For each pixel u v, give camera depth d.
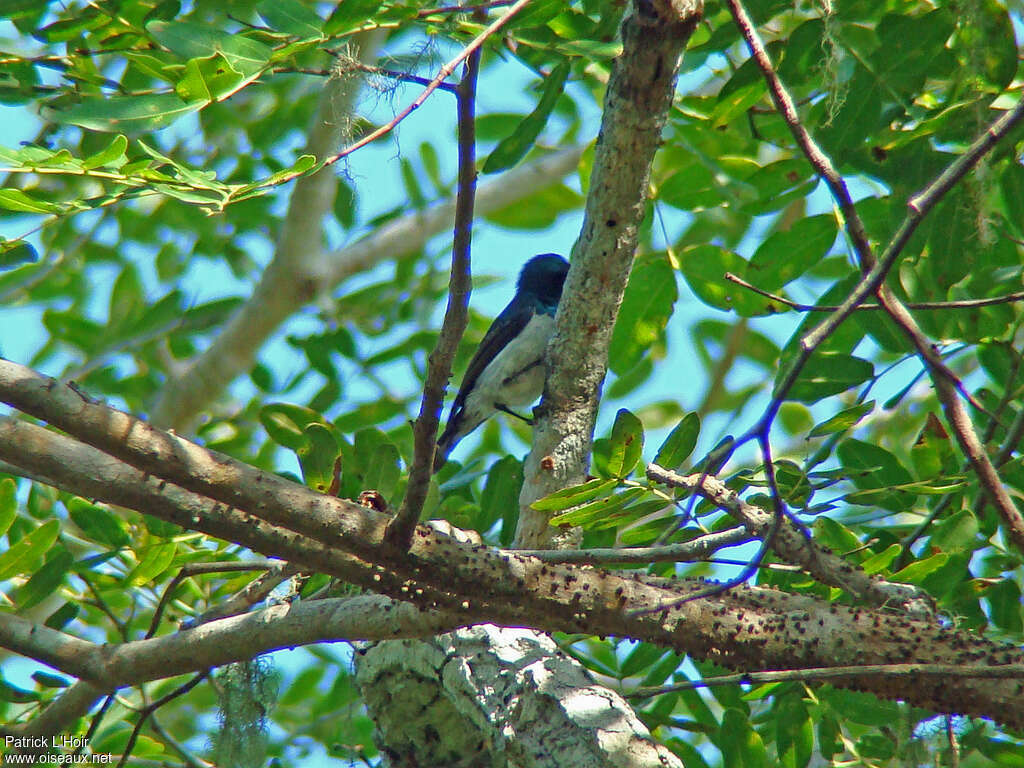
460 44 7.25
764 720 10.14
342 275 15.44
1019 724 6.09
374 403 13.74
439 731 8.71
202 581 11.41
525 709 7.62
